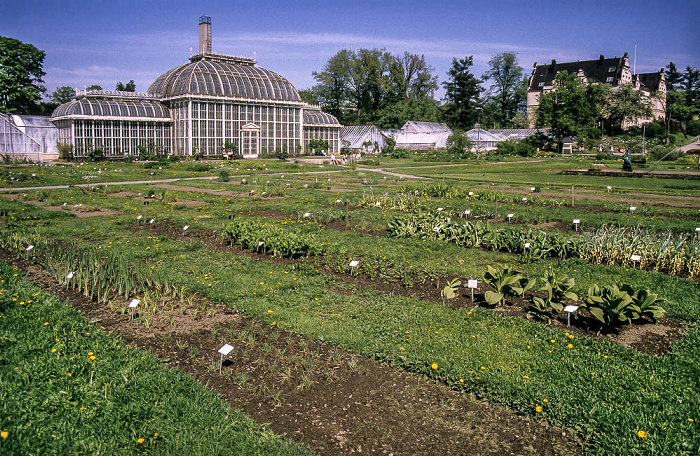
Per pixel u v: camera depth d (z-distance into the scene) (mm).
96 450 5742
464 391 7270
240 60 74375
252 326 9414
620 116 106812
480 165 61219
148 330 9297
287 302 10703
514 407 6906
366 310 10305
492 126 125625
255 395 7125
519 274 10836
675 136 108750
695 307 10367
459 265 13594
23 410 6289
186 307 10523
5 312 9539
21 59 76562
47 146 64125
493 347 8500
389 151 90625
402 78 119875
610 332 9312
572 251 14812
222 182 37250
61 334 8625
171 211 22484
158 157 61625
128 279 11398
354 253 14766
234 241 16281
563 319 9938
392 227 17641
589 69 126000
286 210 23016
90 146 60312
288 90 72625
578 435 6328
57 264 12883
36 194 27016
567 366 7836
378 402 7016
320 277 12547
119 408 6484
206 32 72250
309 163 61594
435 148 99250
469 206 24484
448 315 9977
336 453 5977
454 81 122062
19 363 7461
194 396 6910
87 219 20438
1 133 60125
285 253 14539
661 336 9133
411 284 12047
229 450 5809
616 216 21547
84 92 63375
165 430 6133
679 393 7047
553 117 92188
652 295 9469
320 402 6988
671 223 19859
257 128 69375
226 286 11609
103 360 7660
